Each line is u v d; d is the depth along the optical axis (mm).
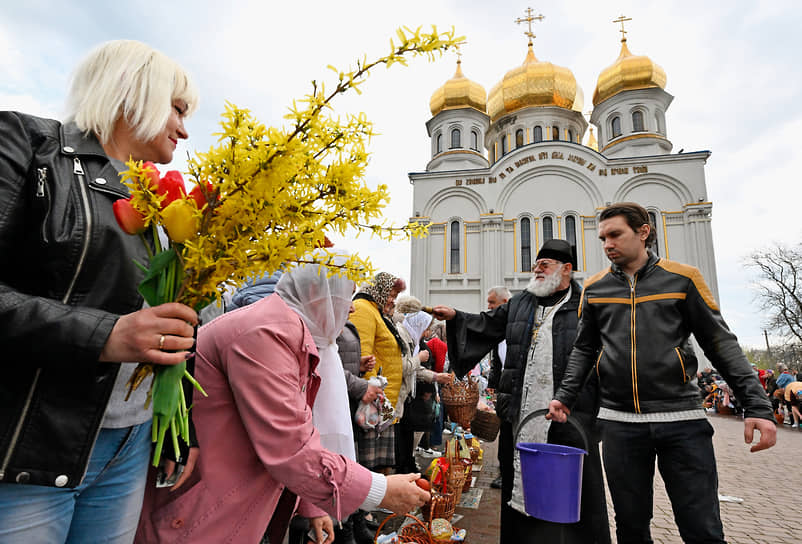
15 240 967
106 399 1034
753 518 4641
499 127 31094
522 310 3309
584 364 2762
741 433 11703
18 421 938
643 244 2629
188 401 1364
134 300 1104
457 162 28562
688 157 23953
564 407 2695
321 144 897
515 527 2852
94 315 888
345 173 898
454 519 3936
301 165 905
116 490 1177
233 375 1333
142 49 1202
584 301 2805
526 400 2965
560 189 24969
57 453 969
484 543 3473
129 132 1208
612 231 2609
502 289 5242
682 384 2352
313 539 1960
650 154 26016
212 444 1388
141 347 880
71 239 996
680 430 2279
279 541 1582
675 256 23250
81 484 1076
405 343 3768
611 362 2506
